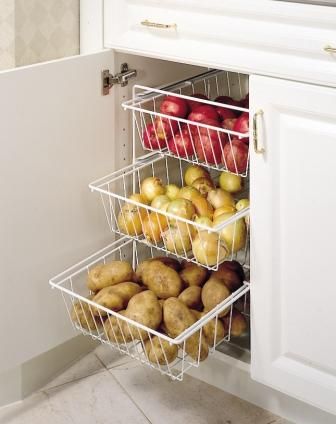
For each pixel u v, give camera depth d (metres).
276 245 1.83
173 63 2.21
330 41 1.64
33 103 1.85
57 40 2.02
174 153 2.05
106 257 2.19
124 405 2.11
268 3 1.71
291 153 1.74
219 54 1.82
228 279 2.00
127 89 2.09
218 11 1.79
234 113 2.08
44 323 2.06
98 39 2.01
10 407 2.10
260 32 1.74
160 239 2.01
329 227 1.73
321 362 1.84
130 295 1.97
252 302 1.91
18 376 2.10
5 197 1.86
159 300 1.97
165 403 2.11
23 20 1.93
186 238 1.93
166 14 1.88
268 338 1.91
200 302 1.98
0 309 1.94
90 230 2.11
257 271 1.88
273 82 1.71
